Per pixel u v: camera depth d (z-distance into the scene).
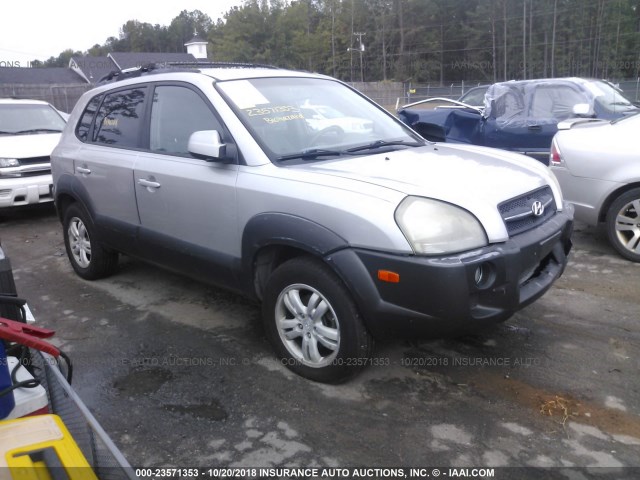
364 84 47.47
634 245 5.39
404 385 3.43
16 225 8.33
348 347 3.23
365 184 3.18
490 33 69.25
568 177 5.66
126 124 4.71
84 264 5.48
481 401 3.25
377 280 3.03
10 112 9.55
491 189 3.27
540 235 3.32
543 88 8.41
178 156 4.14
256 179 3.54
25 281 5.65
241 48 59.12
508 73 69.19
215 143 3.58
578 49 65.00
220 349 3.99
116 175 4.62
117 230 4.77
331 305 3.25
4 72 53.22
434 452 2.84
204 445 2.96
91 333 4.34
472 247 2.99
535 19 66.56
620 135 5.39
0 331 1.98
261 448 2.92
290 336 3.55
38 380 2.17
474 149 4.33
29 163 8.38
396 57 72.88
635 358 3.66
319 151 3.80
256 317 4.50
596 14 64.06
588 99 8.03
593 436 2.92
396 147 4.13
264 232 3.44
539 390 3.34
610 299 4.59
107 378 3.66
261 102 3.99
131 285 5.34
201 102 4.02
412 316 3.00
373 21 73.81
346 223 3.09
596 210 5.53
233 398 3.37
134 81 4.74
